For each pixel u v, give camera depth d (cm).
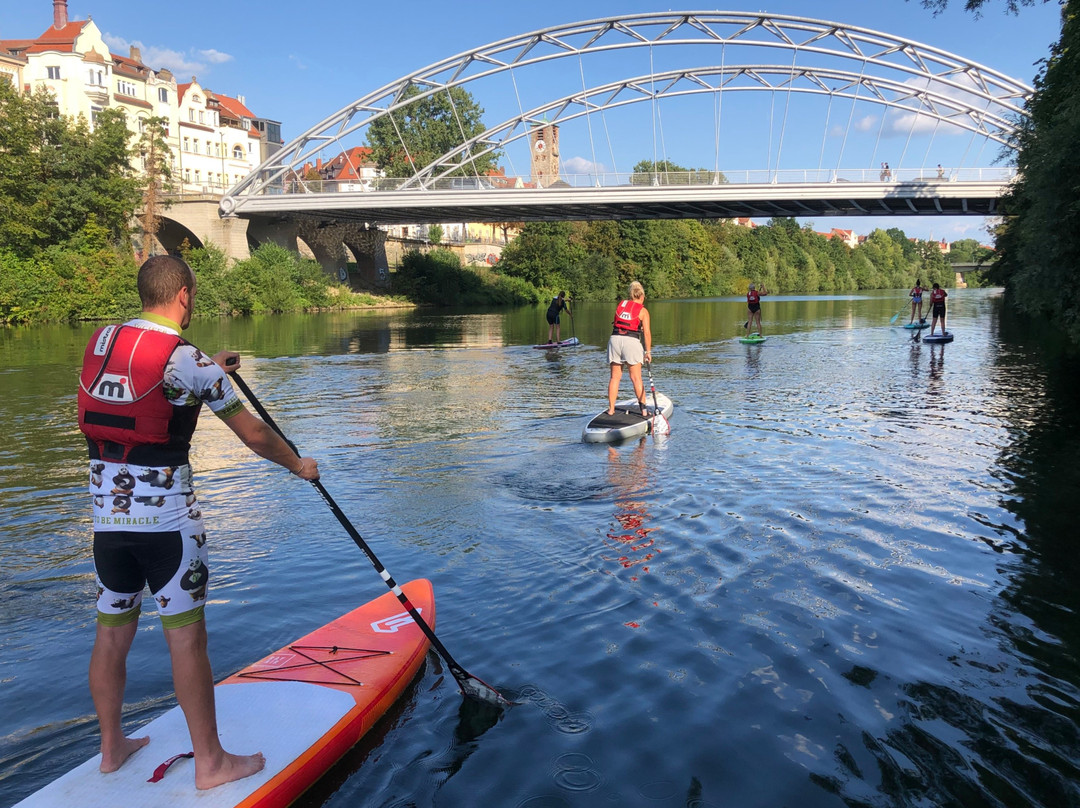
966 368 1531
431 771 275
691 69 5109
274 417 1021
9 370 1669
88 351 255
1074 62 1414
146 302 265
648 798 256
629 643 367
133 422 245
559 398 1179
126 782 257
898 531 532
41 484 691
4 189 4081
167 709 315
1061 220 1347
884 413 1016
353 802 259
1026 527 541
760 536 522
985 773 270
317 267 5378
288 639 377
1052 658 354
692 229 9475
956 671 341
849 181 4269
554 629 383
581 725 300
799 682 330
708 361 1727
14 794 261
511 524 552
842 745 285
